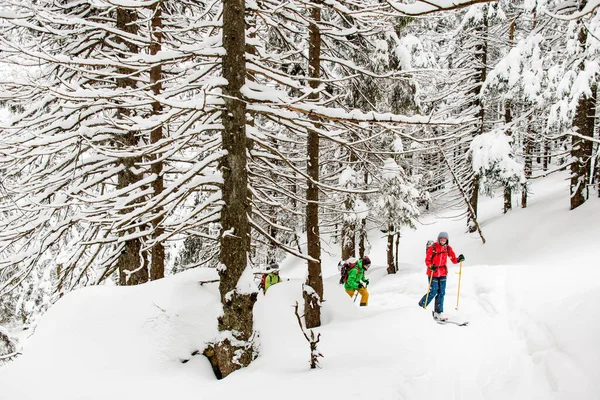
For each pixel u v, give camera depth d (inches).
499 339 215.8
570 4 560.1
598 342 163.6
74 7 311.4
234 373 169.5
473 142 711.1
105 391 149.4
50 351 165.9
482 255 661.9
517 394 154.1
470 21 737.6
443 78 341.1
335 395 142.9
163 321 180.9
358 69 235.9
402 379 160.1
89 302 187.2
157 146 180.1
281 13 232.8
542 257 510.6
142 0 193.5
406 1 332.5
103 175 287.4
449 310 316.2
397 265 714.8
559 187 804.6
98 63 182.9
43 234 262.7
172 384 155.3
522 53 644.7
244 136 190.4
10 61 211.2
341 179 621.3
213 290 205.2
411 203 673.6
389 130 187.5
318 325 264.8
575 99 531.5
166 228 207.0
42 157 292.2
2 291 255.9
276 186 262.4
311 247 293.6
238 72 186.5
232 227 184.9
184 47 190.1
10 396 148.6
